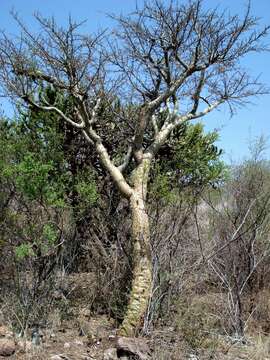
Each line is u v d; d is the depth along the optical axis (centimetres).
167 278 735
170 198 784
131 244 748
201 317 711
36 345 613
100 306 767
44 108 745
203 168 954
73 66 729
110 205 803
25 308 664
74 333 679
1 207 743
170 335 670
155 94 833
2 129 819
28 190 698
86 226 830
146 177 721
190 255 793
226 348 666
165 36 761
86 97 736
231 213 810
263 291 814
